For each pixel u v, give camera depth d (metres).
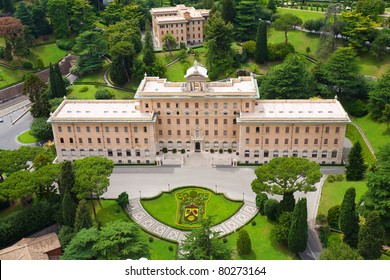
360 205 112.31
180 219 121.88
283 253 108.19
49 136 166.25
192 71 144.38
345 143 158.00
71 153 151.62
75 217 110.31
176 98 145.88
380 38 190.50
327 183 133.88
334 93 177.50
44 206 117.88
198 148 154.88
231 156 151.62
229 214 123.12
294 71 166.38
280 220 109.56
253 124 142.75
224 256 93.12
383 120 158.62
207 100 146.00
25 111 195.00
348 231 103.69
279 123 141.38
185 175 143.00
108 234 93.75
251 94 144.25
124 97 190.62
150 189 135.88
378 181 104.62
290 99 159.75
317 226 115.81
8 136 173.38
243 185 136.62
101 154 151.38
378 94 158.12
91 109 151.75
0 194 114.44
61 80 186.25
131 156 151.00
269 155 147.88
